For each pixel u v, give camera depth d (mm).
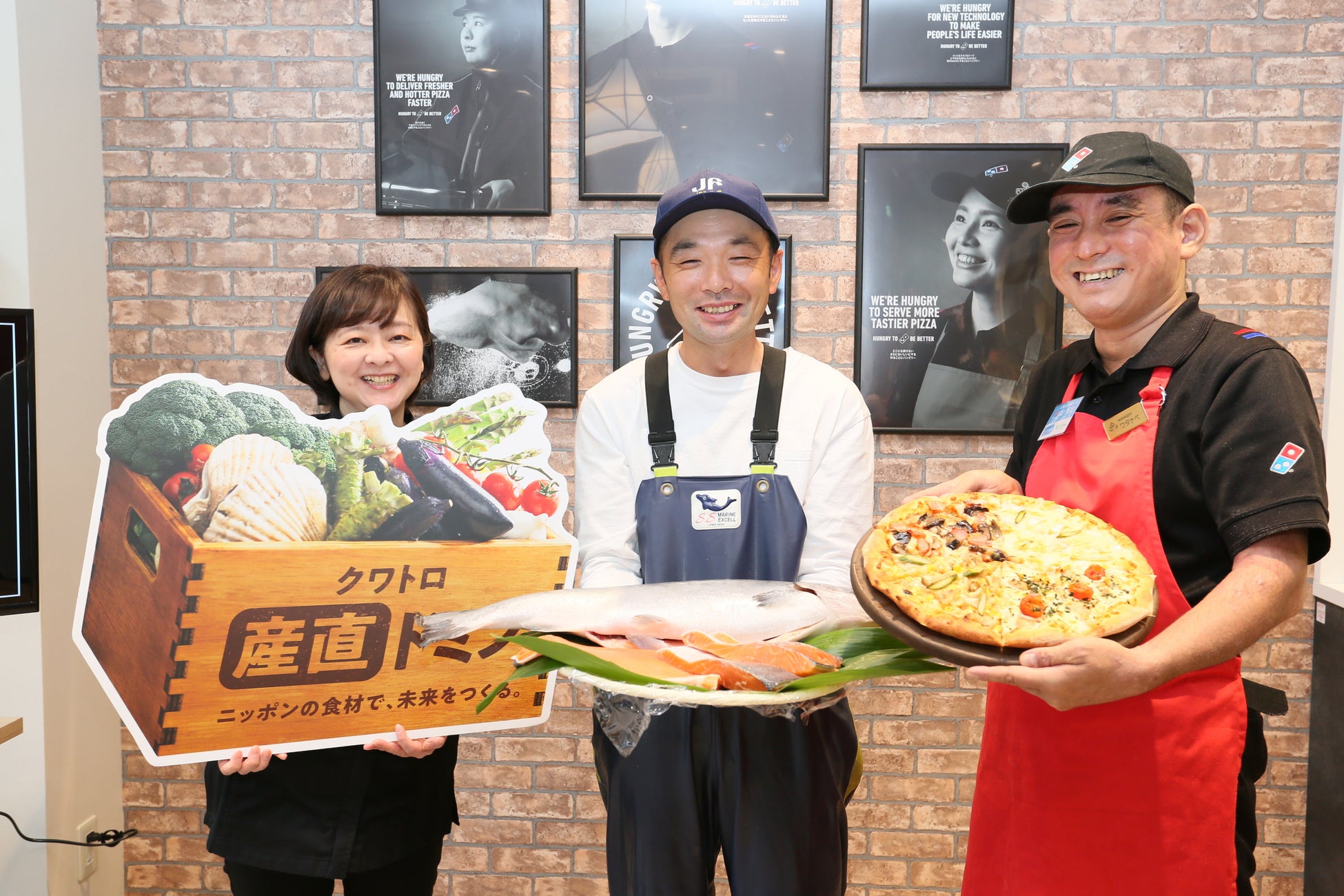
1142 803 1262
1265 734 2514
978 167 2463
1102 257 1305
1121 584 1101
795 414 1452
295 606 1373
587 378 2586
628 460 1510
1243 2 2406
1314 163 2422
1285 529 1100
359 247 2572
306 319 1651
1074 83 2453
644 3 2475
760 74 2473
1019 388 2490
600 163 2510
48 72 2316
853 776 1419
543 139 2506
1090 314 1339
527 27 2486
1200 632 1051
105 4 2521
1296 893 2514
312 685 1378
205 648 1336
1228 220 2449
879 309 2506
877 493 2566
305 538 1389
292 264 2574
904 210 2482
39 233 2279
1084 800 1296
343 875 1539
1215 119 2432
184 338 2590
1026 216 1433
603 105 2498
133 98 2543
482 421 1495
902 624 1065
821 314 2541
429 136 2516
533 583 1464
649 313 2537
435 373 2557
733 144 2490
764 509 1419
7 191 2217
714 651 1170
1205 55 2424
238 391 1410
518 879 2664
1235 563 1161
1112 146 1295
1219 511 1185
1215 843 1252
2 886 2236
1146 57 2434
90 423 2482
